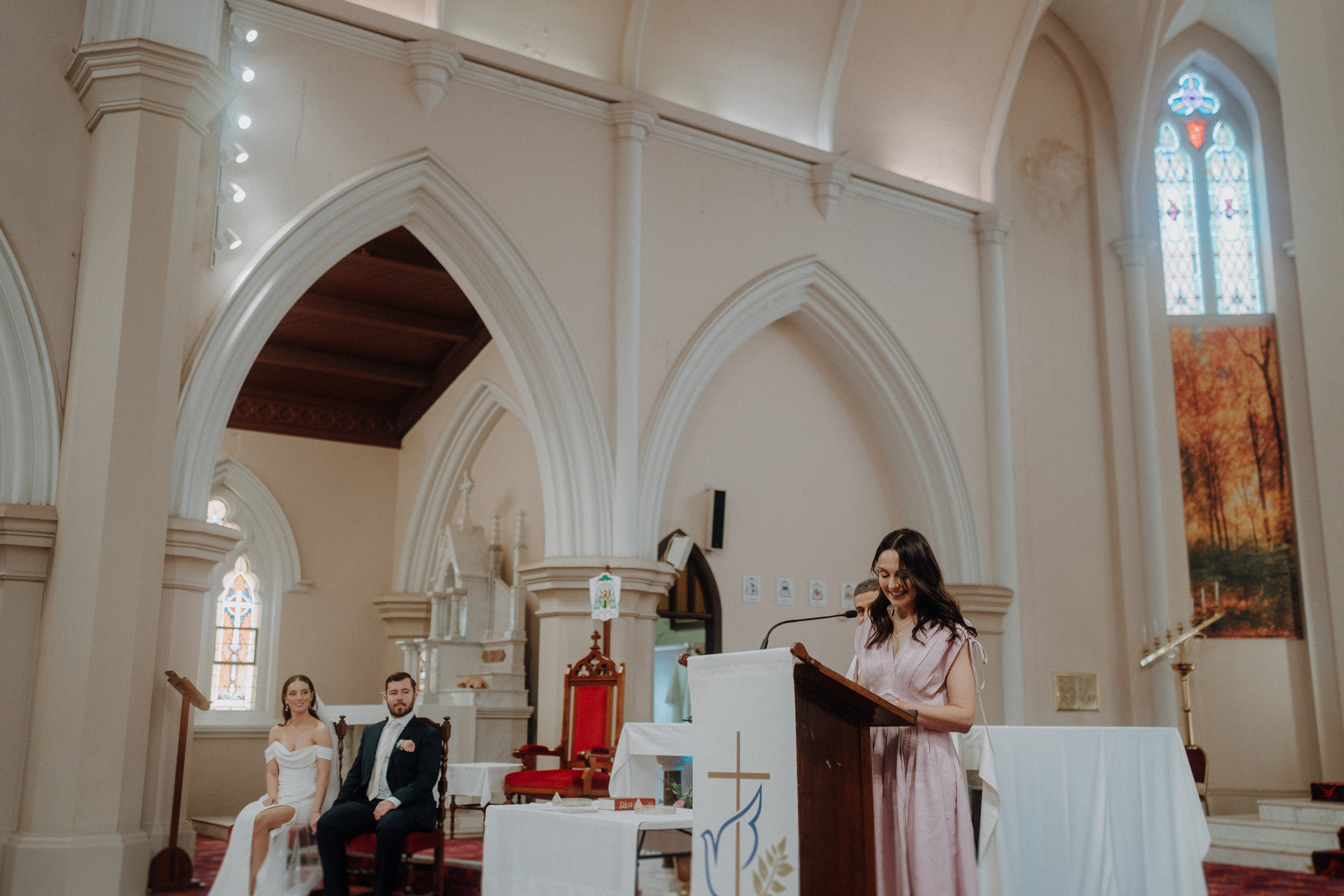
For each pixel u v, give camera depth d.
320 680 12.66
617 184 9.25
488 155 8.71
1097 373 11.84
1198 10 12.76
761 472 10.25
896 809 3.42
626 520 8.76
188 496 7.11
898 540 3.57
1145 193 12.40
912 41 10.84
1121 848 5.22
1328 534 7.50
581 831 4.59
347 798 5.81
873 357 10.59
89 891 6.09
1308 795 11.39
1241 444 12.02
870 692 3.12
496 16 8.95
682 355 9.32
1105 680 11.15
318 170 8.00
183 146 7.09
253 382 12.82
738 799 3.28
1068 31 12.38
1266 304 12.48
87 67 6.96
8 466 6.68
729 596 9.87
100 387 6.65
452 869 6.52
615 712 7.93
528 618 11.05
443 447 12.77
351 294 11.41
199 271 7.41
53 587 6.50
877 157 10.89
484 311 8.85
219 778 11.81
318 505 13.04
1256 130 12.83
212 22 7.31
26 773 6.35
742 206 9.91
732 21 9.96
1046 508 11.27
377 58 8.38
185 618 6.94
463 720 9.52
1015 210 11.85
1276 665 11.65
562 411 8.79
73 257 7.00
